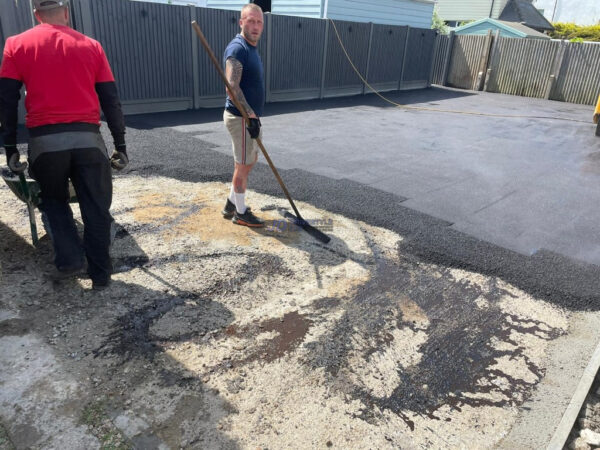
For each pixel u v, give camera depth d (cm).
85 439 199
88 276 317
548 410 235
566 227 465
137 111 923
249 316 292
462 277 361
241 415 217
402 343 279
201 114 952
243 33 361
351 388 240
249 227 420
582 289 349
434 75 1747
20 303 285
